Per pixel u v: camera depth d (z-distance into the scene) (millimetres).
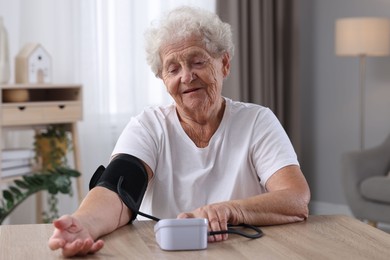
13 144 3975
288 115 5434
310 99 5684
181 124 1882
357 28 4875
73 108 3705
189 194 1846
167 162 1851
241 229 1567
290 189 1698
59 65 4191
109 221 1530
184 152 1863
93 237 1446
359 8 5387
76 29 4230
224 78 1900
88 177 4379
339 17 5480
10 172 3475
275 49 5340
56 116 3637
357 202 4496
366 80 5375
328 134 5598
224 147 1862
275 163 1815
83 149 4359
